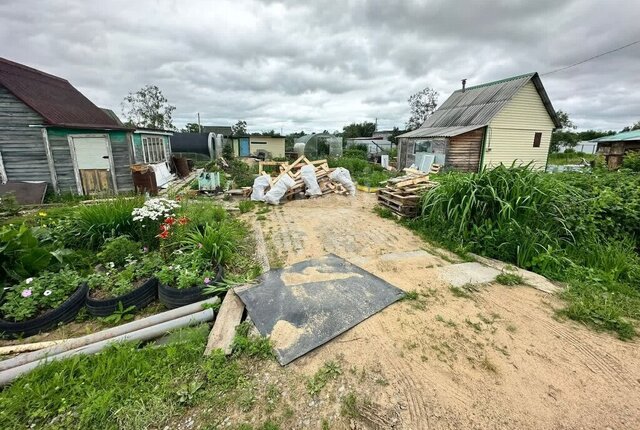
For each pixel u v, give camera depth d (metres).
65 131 8.54
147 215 3.93
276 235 4.98
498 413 1.73
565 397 1.85
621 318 2.64
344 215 6.37
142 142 11.05
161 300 3.04
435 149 14.70
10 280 2.96
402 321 2.59
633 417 1.73
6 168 8.14
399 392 1.88
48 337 2.53
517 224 4.03
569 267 3.64
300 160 9.15
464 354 2.21
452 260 3.98
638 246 4.27
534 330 2.49
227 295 2.99
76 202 7.95
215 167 12.48
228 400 1.84
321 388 1.92
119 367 2.05
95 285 3.06
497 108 14.19
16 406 1.75
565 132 31.61
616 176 5.38
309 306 2.77
